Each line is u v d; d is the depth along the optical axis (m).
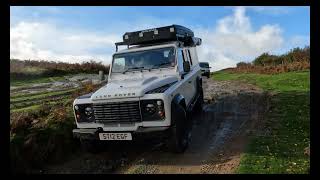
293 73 21.20
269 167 5.62
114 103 6.47
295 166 5.63
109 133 6.50
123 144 8.04
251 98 13.73
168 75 7.70
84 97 7.00
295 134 7.79
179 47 8.23
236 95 14.94
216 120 9.91
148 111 6.34
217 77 28.44
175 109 6.56
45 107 9.24
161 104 6.28
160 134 6.21
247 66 33.88
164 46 7.98
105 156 7.27
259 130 8.36
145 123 6.38
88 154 7.43
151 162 6.62
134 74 7.91
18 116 7.69
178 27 8.30
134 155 7.20
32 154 6.59
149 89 6.57
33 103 10.96
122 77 7.95
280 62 31.34
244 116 10.25
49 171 6.44
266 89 16.17
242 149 6.84
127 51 8.20
